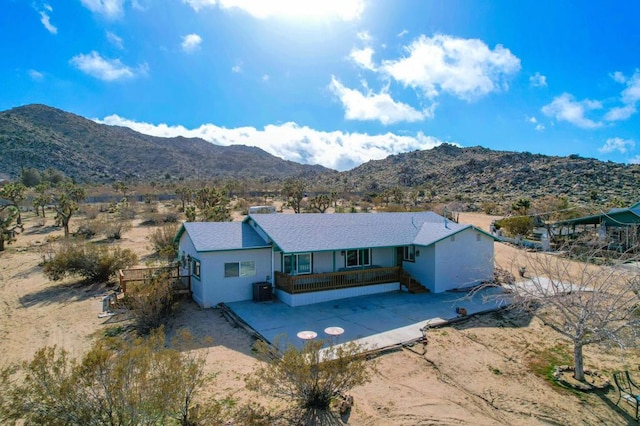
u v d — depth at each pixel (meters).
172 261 26.59
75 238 36.34
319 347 10.62
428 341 15.24
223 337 15.38
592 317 12.27
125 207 55.94
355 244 21.39
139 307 16.31
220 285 19.50
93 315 18.06
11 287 23.05
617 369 13.27
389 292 22.44
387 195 82.62
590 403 11.15
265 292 20.08
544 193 82.50
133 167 198.00
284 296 20.05
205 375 11.97
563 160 114.56
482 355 14.21
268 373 10.35
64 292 21.84
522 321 17.73
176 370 8.62
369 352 13.94
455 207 64.00
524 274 24.58
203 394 10.81
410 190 113.50
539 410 10.77
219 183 115.94
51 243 35.16
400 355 14.05
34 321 17.44
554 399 11.34
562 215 43.34
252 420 9.44
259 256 20.56
